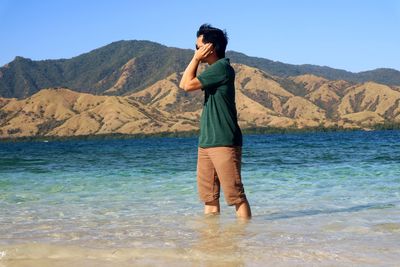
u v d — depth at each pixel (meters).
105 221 4.38
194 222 4.20
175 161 15.95
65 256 2.97
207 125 4.29
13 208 5.35
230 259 2.88
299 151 23.66
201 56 4.24
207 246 3.21
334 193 6.30
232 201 4.33
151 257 2.93
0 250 3.08
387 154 17.47
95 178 9.31
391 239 3.40
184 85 4.24
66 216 4.74
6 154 30.92
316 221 4.18
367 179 8.04
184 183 7.84
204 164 4.49
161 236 3.59
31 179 9.22
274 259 2.88
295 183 7.62
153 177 9.24
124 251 3.06
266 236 3.54
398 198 5.75
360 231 3.71
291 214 4.63
